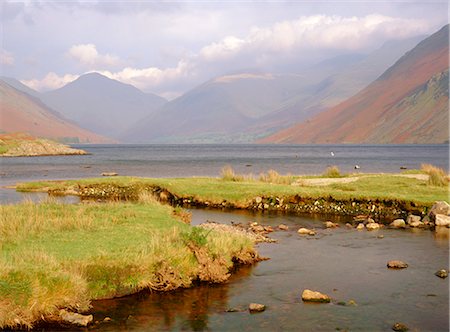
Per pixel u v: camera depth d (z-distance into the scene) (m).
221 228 23.41
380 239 22.08
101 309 13.04
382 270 16.67
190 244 16.27
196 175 62.06
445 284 15.06
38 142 150.38
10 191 43.00
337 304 13.32
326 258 18.38
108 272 14.17
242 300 13.71
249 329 11.67
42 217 20.19
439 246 20.48
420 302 13.46
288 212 30.56
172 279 14.77
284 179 40.19
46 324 11.94
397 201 29.27
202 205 33.75
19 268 12.95
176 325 11.95
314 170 71.81
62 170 73.19
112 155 143.88
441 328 11.67
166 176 60.41
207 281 15.39
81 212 22.11
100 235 17.88
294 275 16.11
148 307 13.19
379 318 12.31
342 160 104.25
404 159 108.31
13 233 17.47
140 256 14.95
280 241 21.64
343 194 30.89
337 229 24.70
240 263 17.55
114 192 40.66
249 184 37.09
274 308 13.06
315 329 11.63
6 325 11.66
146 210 23.89
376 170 71.88
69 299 12.79
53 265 13.62
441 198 29.31
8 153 138.75
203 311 12.89
